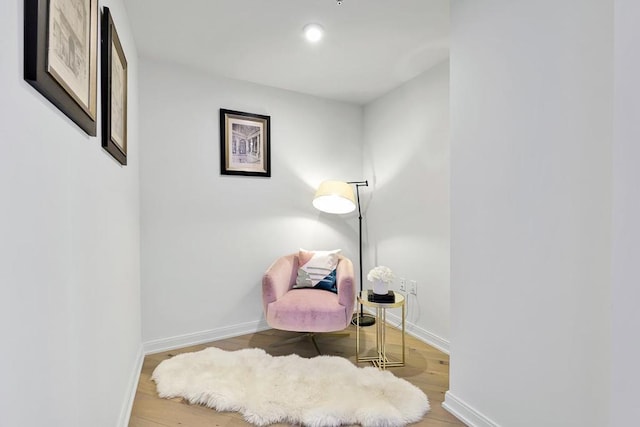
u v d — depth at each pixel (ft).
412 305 8.87
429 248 8.29
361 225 10.59
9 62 1.86
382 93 9.91
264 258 9.29
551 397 3.93
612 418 2.76
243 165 8.93
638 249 2.61
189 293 8.20
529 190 4.18
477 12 4.95
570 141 3.69
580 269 3.62
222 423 5.21
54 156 2.51
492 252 4.73
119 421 4.74
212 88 8.48
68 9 2.68
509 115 4.43
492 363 4.73
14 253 1.91
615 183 2.76
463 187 5.26
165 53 7.47
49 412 2.37
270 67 8.19
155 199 7.73
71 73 2.76
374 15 6.08
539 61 4.02
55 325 2.50
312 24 6.37
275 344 8.23
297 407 5.42
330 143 10.42
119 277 4.92
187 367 6.77
